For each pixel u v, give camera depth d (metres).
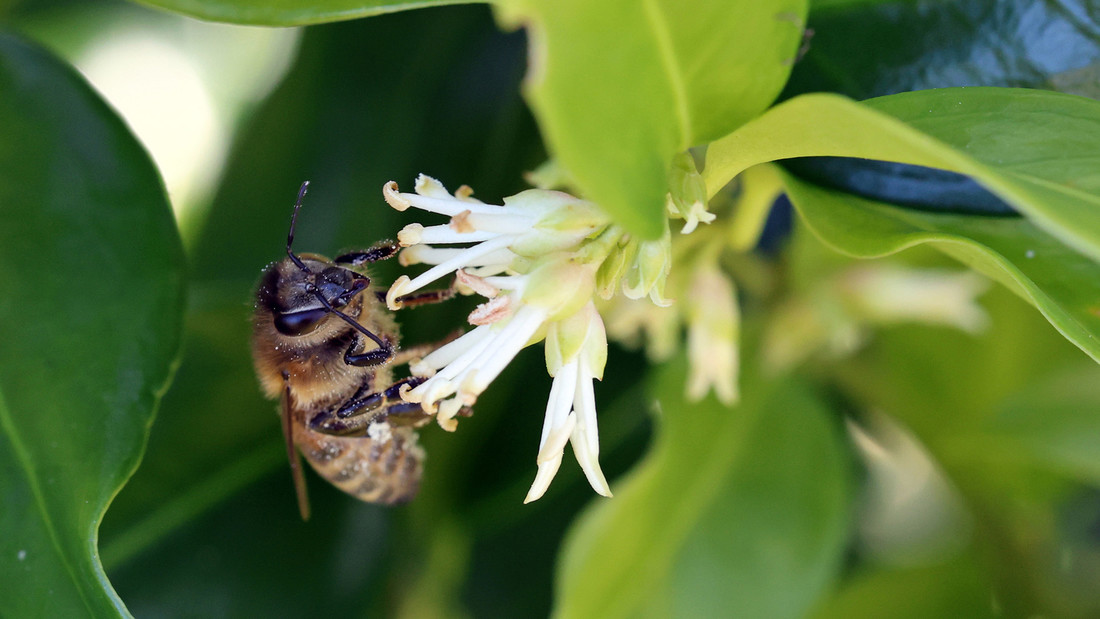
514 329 0.12
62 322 0.13
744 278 0.14
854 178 0.12
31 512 0.13
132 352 0.13
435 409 0.12
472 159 0.14
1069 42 0.12
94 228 0.13
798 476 0.14
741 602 0.14
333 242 0.14
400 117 0.14
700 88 0.12
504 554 0.15
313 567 0.14
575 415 0.12
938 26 0.13
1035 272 0.12
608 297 0.12
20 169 0.13
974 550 0.15
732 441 0.14
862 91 0.13
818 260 0.14
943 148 0.11
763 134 0.12
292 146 0.15
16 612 0.12
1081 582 0.15
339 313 0.13
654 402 0.14
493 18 0.14
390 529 0.14
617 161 0.11
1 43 0.13
